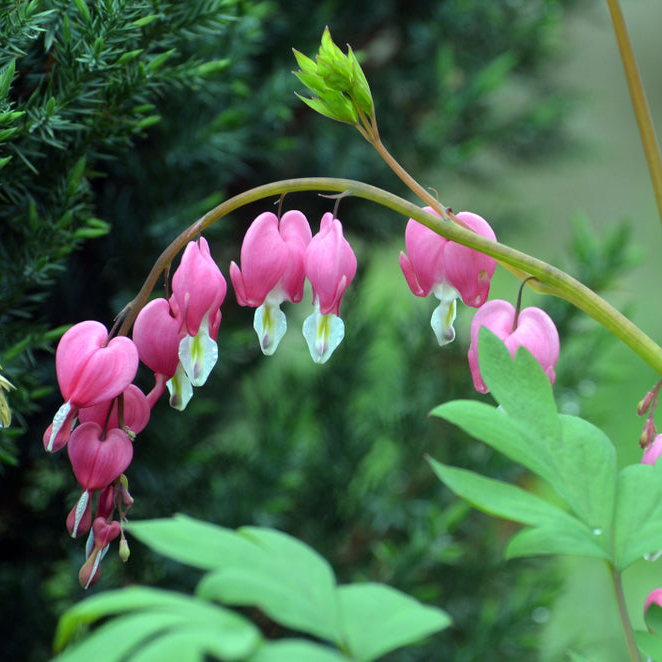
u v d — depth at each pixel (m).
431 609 0.88
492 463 1.30
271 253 0.97
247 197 0.97
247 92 1.15
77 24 1.03
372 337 1.35
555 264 1.39
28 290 1.12
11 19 1.00
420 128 1.39
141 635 0.85
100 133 1.04
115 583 1.18
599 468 0.93
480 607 1.35
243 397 1.37
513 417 0.93
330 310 0.97
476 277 0.99
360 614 0.88
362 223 1.37
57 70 1.04
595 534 0.92
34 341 1.06
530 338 0.98
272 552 0.88
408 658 1.27
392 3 1.38
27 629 1.17
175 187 1.15
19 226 1.05
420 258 0.99
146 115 1.13
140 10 1.04
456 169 1.41
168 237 1.15
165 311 0.97
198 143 1.14
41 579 1.19
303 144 1.31
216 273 0.97
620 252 1.35
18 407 1.05
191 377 0.97
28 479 1.16
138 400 0.97
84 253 1.14
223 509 1.19
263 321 0.98
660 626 0.93
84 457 0.95
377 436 1.32
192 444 1.25
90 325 0.96
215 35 1.12
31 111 1.02
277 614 0.87
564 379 1.32
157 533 0.88
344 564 1.29
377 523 1.28
